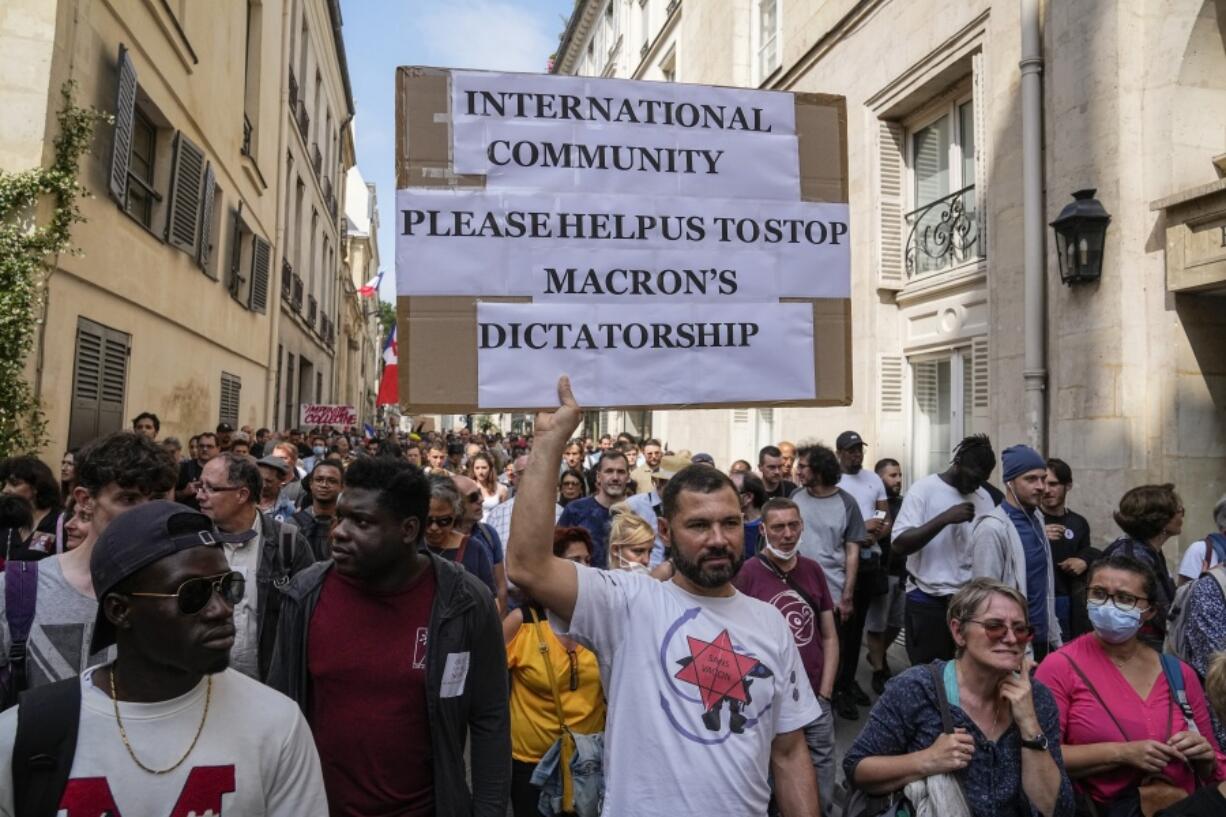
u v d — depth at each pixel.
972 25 8.13
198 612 1.71
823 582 4.42
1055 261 6.84
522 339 3.12
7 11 6.22
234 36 12.79
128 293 8.47
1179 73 6.09
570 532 4.12
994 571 4.53
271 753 1.80
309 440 15.48
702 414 16.38
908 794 2.60
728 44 14.64
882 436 9.77
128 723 1.69
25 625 2.52
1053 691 3.14
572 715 3.43
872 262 9.91
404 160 3.08
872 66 9.90
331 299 30.78
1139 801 2.93
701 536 2.28
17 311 5.82
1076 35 6.64
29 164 6.18
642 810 2.15
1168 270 6.02
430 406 3.03
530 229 3.15
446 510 4.32
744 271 3.36
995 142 7.75
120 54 7.57
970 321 8.56
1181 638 3.64
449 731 2.47
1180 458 6.01
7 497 3.97
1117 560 3.12
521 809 3.49
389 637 2.47
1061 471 5.27
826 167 3.51
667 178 3.30
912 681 2.79
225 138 12.34
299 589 2.54
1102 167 6.40
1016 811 2.59
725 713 2.20
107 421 8.05
